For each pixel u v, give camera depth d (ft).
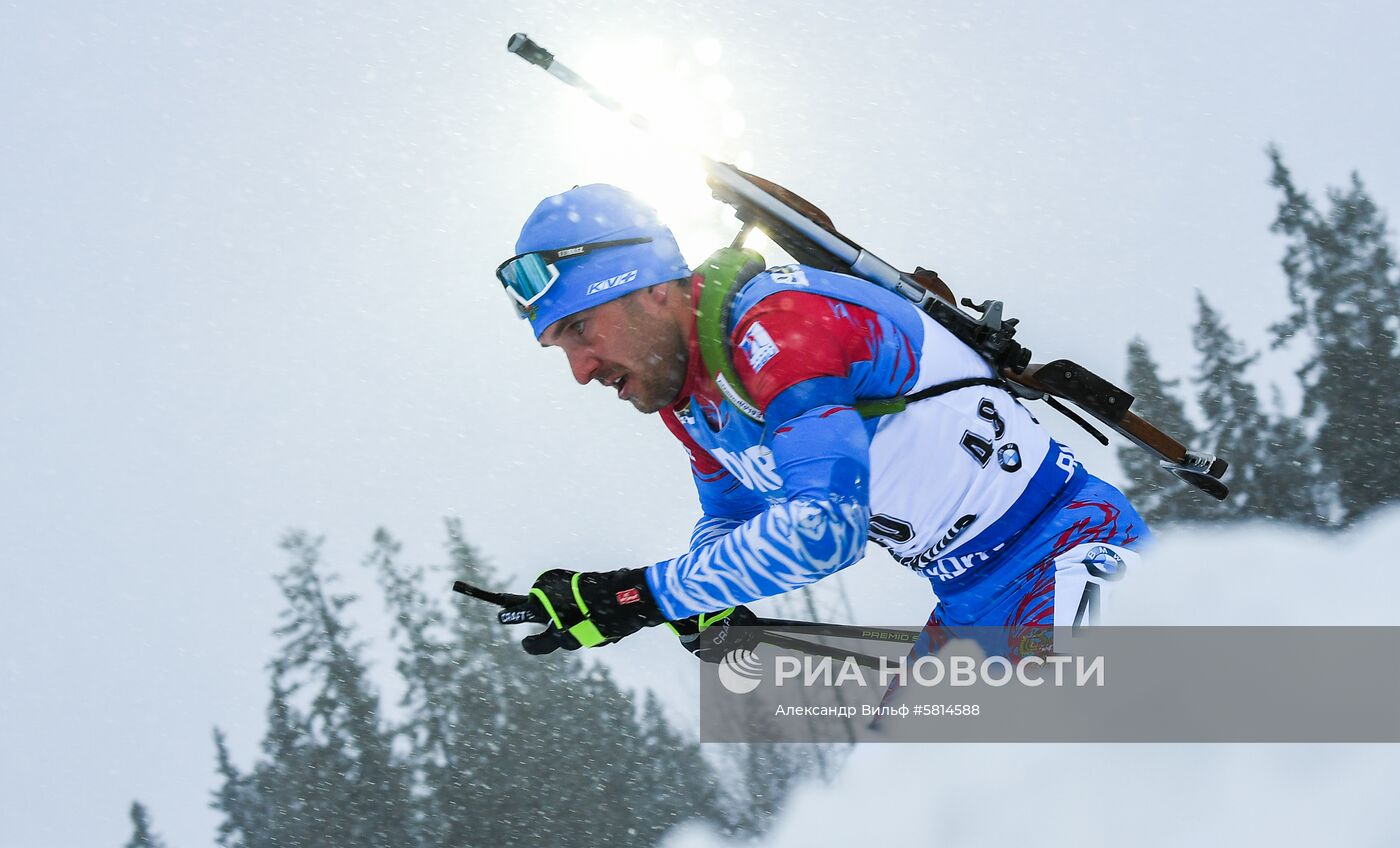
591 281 7.09
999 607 8.10
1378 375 50.98
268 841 58.85
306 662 61.62
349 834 55.67
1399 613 7.69
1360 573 7.92
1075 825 7.56
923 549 8.13
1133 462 40.96
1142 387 52.60
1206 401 51.90
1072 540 7.89
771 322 6.98
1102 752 7.65
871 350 7.26
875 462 7.54
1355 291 55.83
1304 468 45.50
